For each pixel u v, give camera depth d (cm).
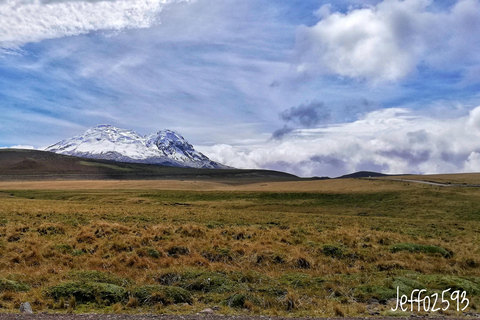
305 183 15400
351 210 7369
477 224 4666
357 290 1332
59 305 1065
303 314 1073
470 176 14038
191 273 1409
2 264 1573
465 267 1878
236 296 1167
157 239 2211
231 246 2062
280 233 2736
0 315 848
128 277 1395
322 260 1934
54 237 2195
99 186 16288
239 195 9862
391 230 3444
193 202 8625
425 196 8338
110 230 2395
